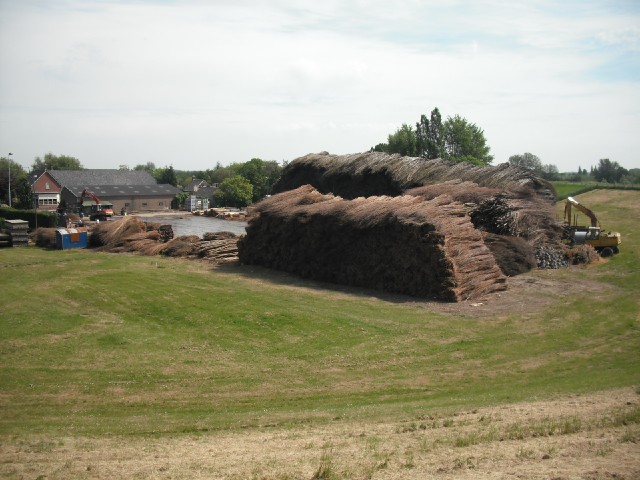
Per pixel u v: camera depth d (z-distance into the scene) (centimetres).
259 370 1711
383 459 967
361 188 4156
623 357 1777
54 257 3722
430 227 2484
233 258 3503
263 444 1142
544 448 977
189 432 1273
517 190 3281
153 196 9406
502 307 2325
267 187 10175
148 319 2194
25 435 1248
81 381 1616
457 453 985
